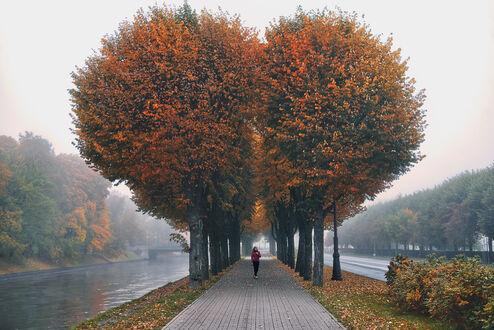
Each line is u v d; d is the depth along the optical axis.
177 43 20.53
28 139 92.19
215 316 13.84
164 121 20.08
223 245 43.81
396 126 20.95
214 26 22.61
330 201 24.62
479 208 72.75
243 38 22.84
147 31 20.89
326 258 95.00
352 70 21.00
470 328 10.55
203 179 24.22
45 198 78.06
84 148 21.45
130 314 16.06
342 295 19.70
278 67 22.47
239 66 21.75
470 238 76.00
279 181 28.20
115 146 19.97
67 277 66.25
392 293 16.34
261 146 26.67
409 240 100.12
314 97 20.47
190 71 20.77
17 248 71.56
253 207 45.09
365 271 42.31
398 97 21.02
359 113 21.25
